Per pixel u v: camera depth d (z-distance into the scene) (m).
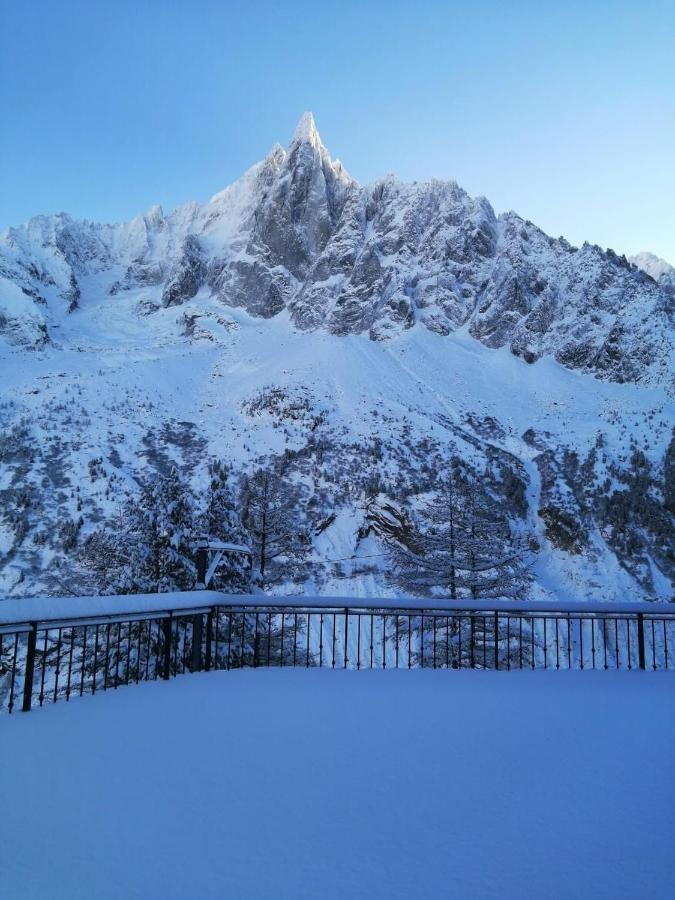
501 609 9.51
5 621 5.70
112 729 5.28
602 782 3.98
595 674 8.80
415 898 2.53
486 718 5.80
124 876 2.68
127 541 20.08
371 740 4.98
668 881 2.69
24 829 3.16
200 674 8.51
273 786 3.86
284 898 2.51
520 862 2.86
